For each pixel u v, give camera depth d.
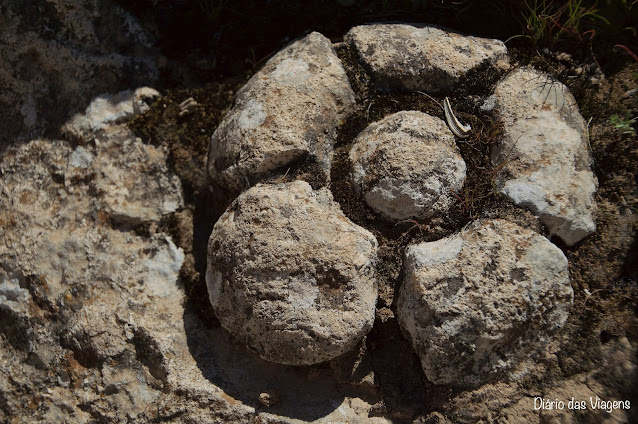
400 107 0.44
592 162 0.42
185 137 0.46
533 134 0.41
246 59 0.48
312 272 0.37
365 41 0.45
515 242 0.39
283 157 0.40
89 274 0.42
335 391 0.40
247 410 0.38
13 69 0.47
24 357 0.42
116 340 0.41
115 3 0.48
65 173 0.45
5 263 0.43
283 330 0.37
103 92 0.47
